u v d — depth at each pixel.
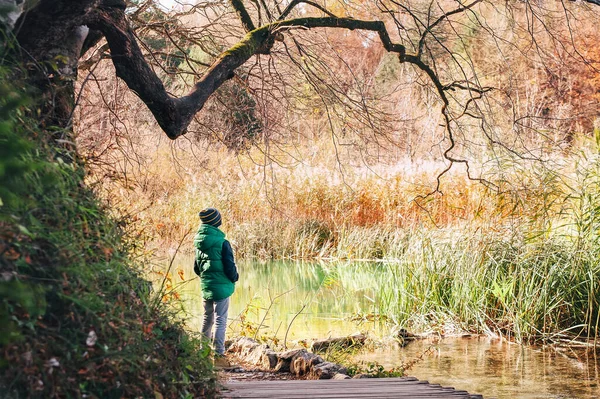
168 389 3.94
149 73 5.95
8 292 2.60
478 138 15.49
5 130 2.60
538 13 9.61
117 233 4.42
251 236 20.95
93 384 3.42
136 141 11.12
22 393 3.06
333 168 21.11
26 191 3.22
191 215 20.09
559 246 12.34
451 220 17.00
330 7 10.60
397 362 9.90
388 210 19.78
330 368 8.04
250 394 5.57
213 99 10.30
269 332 11.54
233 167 21.31
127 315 3.87
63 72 5.42
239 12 8.43
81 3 5.09
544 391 8.44
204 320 8.66
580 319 11.56
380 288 13.78
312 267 18.95
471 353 10.49
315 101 9.98
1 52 4.24
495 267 12.38
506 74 16.89
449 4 11.92
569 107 21.81
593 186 12.28
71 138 5.05
